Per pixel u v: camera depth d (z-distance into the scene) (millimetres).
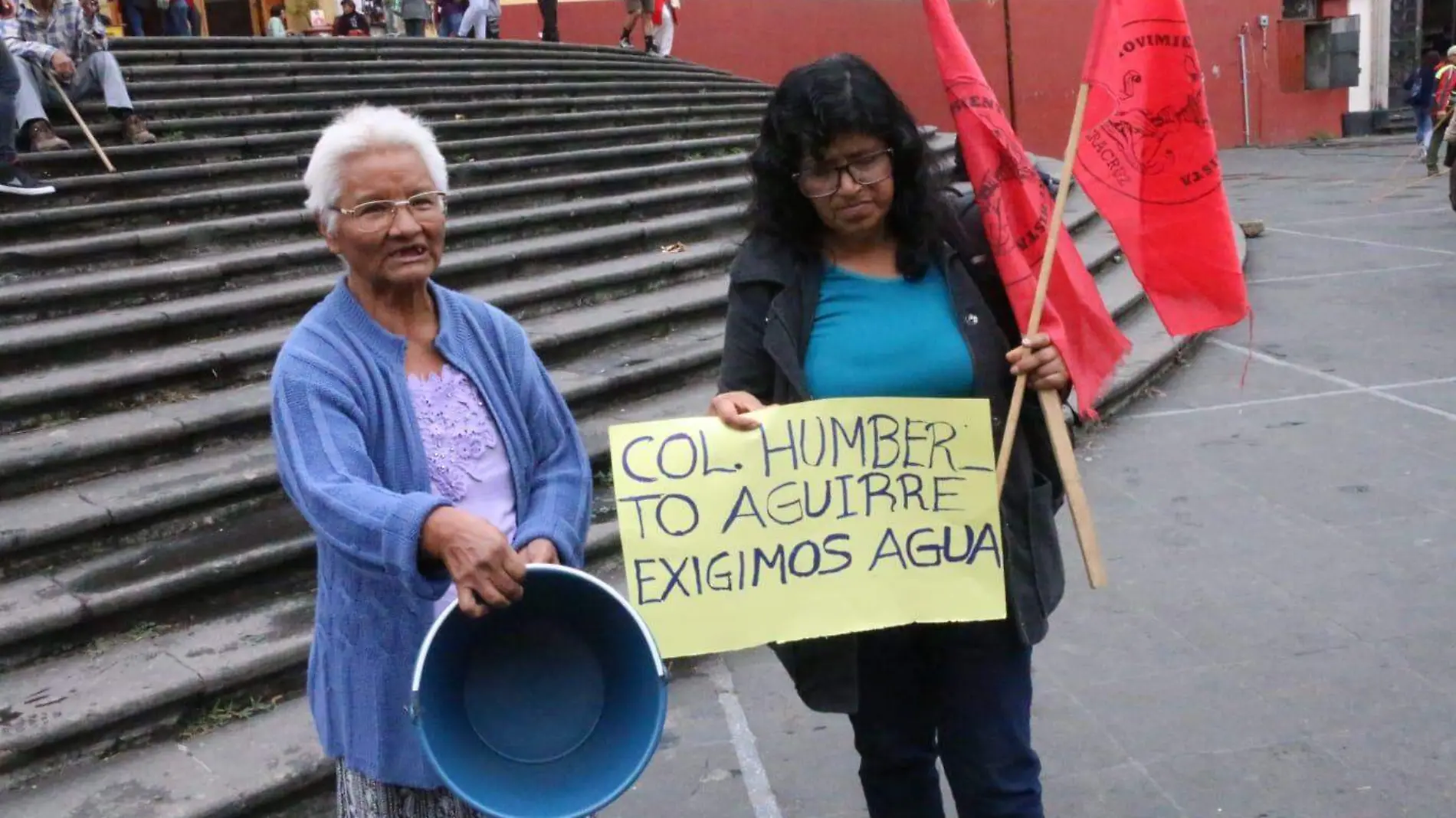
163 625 3938
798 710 3791
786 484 2330
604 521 4719
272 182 7684
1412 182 15219
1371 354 7391
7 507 4281
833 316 2348
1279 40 23438
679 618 2307
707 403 5848
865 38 19328
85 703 3453
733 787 3404
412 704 1772
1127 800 3217
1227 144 23266
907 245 2342
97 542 4211
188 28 14859
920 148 2242
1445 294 8688
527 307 6590
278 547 4180
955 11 19734
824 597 2320
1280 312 8641
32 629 3672
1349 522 4945
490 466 2143
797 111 2205
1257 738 3459
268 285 6293
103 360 5320
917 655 2504
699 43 18688
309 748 3465
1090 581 2326
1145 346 7387
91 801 3223
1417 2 24750
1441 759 3291
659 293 7207
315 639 2176
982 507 2328
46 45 7582
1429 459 5594
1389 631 4020
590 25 18172
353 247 2018
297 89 9680
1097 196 2488
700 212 8508
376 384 2043
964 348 2324
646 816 3295
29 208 6711
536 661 2049
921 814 2607
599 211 7980
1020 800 2369
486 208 7820
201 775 3338
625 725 1965
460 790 1810
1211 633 4105
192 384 5266
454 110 9727
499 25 17328
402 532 1832
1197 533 4957
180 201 6863
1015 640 2387
